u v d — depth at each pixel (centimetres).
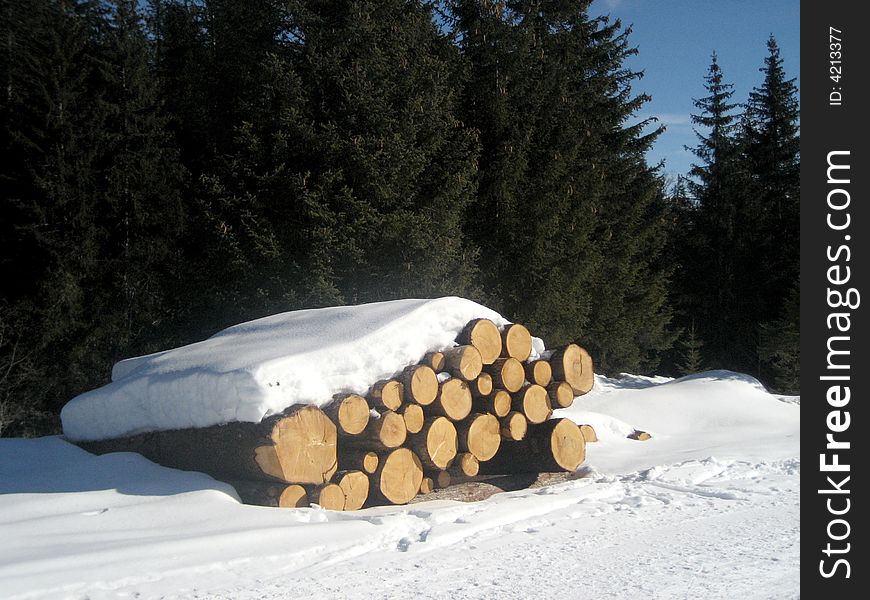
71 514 689
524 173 2428
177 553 584
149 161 2075
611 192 2930
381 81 1956
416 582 537
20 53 2088
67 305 1950
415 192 1981
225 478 786
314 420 752
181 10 2391
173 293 2059
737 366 3828
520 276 2353
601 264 2772
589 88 2997
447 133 2108
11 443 972
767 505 799
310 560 595
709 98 4209
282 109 1916
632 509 787
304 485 762
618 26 3334
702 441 1320
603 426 1332
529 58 2530
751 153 4225
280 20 2045
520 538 665
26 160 1997
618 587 517
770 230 3925
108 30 2269
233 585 534
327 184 1831
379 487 801
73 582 517
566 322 2494
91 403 916
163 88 2253
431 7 2334
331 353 800
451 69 2277
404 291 1875
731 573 548
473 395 911
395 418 812
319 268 1784
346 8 2038
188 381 789
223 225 1831
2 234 1994
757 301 3788
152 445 842
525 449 982
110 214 2077
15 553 580
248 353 822
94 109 2059
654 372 3675
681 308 3906
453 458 866
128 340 2047
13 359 1881
